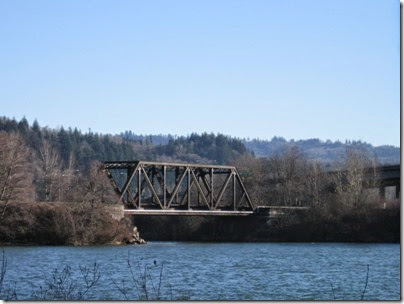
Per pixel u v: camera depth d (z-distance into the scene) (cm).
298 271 6938
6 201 9994
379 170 15100
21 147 11788
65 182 14050
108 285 5559
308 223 13500
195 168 13000
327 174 15512
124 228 11062
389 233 12975
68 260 7531
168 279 6072
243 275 6519
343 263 7900
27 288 5272
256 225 13875
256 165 18012
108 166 11744
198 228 14438
